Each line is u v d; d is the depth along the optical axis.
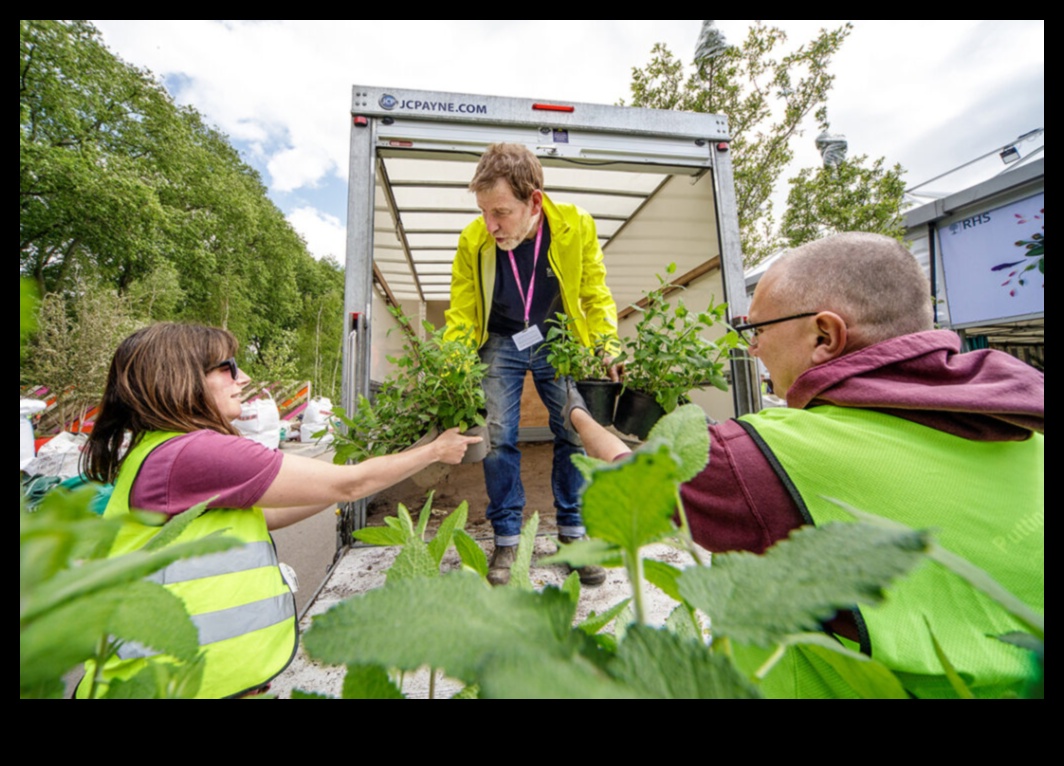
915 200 8.52
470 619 0.26
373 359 3.31
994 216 5.28
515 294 2.49
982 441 0.73
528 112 2.90
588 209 4.93
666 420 0.41
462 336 1.92
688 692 0.23
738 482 0.77
